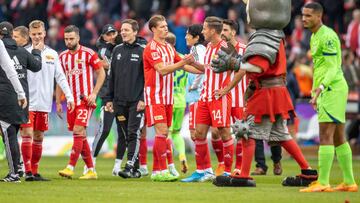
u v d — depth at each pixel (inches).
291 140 1085.1
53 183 1150.3
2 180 1162.0
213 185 1111.6
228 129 1189.7
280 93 1051.3
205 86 1178.0
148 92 1197.7
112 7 2507.4
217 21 1170.0
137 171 1283.2
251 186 1082.7
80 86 1262.3
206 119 1181.7
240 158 1258.0
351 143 1973.4
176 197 960.9
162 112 1198.3
